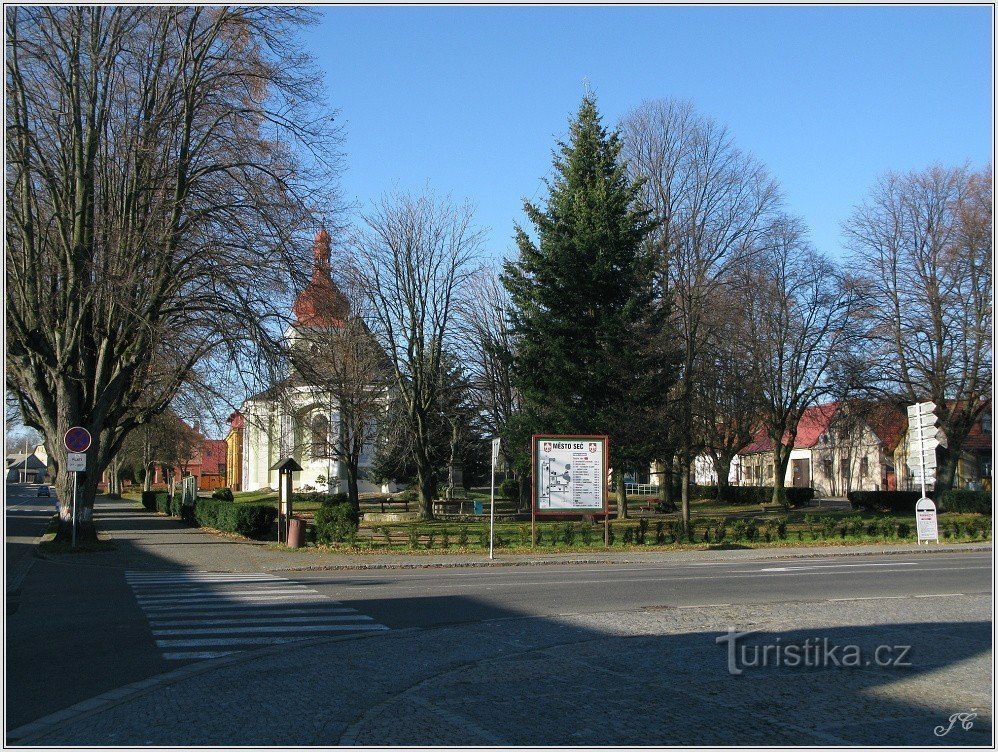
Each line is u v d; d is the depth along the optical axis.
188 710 7.80
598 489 27.45
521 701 7.99
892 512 45.81
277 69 26.08
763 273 44.59
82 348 26.08
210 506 34.94
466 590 16.62
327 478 65.00
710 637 11.08
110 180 25.70
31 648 10.77
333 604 14.72
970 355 41.47
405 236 41.91
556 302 33.75
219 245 24.73
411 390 42.56
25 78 24.45
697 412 36.19
